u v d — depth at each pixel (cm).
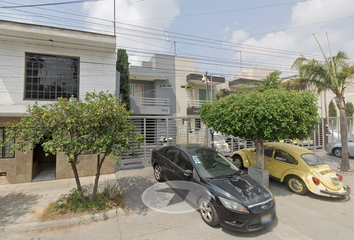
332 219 466
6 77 721
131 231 408
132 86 1820
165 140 976
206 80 1861
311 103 558
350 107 2195
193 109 1841
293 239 388
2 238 381
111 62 855
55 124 433
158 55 1819
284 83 1126
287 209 515
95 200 498
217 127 622
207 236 393
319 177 579
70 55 805
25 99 742
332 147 1152
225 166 548
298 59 887
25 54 750
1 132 673
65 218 436
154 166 723
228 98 606
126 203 532
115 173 800
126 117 489
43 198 560
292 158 649
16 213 469
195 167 509
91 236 391
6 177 672
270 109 519
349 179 757
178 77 1894
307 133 570
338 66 864
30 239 380
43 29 730
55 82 788
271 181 736
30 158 700
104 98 475
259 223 393
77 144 419
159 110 1608
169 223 439
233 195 413
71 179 727
